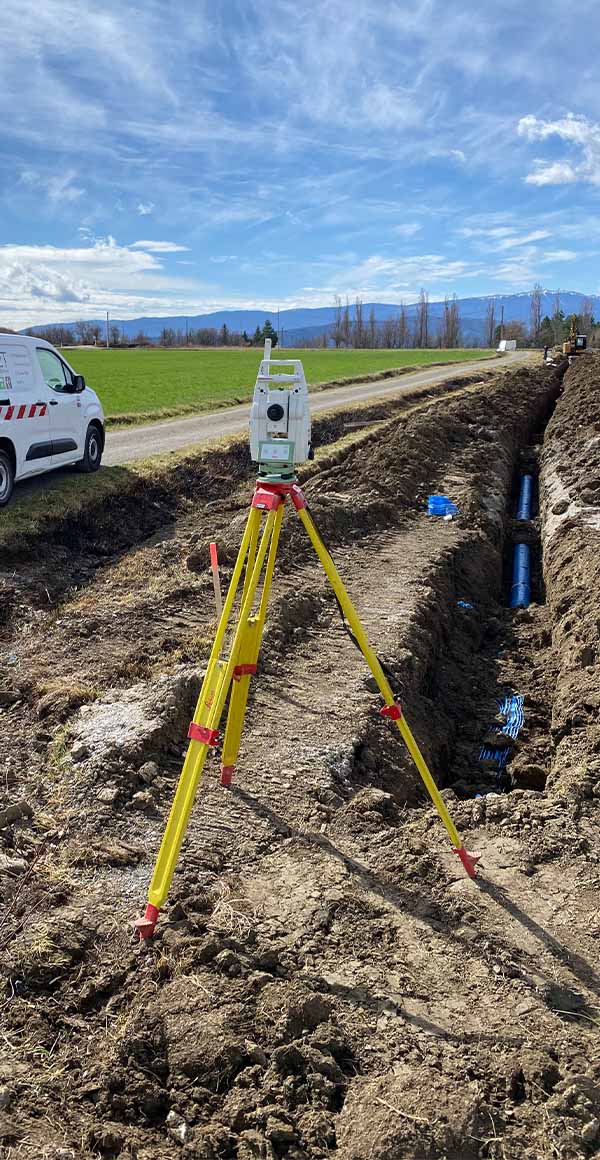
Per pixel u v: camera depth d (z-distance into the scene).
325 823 5.26
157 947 3.99
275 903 4.44
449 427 19.44
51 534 11.05
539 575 12.99
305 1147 3.10
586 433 18.73
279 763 5.90
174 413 24.44
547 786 6.34
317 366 53.16
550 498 15.45
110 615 8.24
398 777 6.32
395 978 3.95
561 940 4.24
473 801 5.65
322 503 12.00
